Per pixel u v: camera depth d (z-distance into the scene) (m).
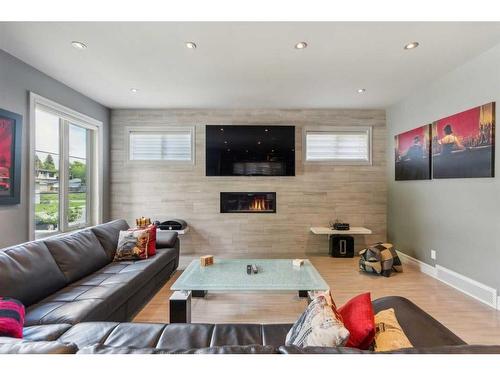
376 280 3.15
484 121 2.50
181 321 1.91
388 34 2.19
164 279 3.02
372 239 4.43
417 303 2.53
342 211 4.42
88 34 2.18
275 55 2.54
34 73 2.80
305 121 4.39
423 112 3.43
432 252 3.29
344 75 3.02
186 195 4.39
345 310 1.21
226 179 4.39
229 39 2.26
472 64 2.64
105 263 2.61
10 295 1.58
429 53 2.51
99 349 0.87
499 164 2.38
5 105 2.47
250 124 4.39
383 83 3.27
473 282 2.66
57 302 1.75
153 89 3.46
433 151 3.23
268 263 2.71
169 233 3.44
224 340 1.29
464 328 2.09
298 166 4.41
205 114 4.38
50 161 3.24
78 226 3.76
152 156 4.43
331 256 4.21
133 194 4.38
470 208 2.70
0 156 2.40
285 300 2.65
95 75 3.02
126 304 2.12
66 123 3.47
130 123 4.36
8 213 2.52
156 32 2.16
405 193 3.87
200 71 2.91
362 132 4.42
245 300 2.65
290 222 4.40
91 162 4.03
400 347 0.98
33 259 1.85
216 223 4.39
